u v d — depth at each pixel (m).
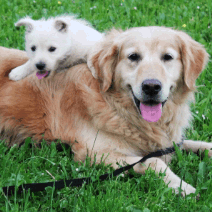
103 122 3.67
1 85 4.07
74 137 3.82
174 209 2.96
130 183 3.32
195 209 2.97
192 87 3.60
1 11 8.03
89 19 7.73
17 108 3.95
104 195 3.04
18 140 4.07
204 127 4.44
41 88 3.94
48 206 3.01
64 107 3.85
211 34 7.25
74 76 3.81
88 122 3.78
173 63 3.44
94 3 8.95
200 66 3.66
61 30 4.42
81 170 3.49
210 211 2.95
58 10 8.15
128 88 3.52
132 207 2.93
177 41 3.50
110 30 3.97
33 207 2.95
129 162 3.58
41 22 4.57
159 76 3.22
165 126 3.77
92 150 3.71
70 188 3.21
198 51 3.68
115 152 3.71
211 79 5.62
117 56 3.60
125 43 3.49
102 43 3.74
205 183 3.23
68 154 3.82
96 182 3.29
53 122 3.89
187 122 3.98
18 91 3.97
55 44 4.24
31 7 8.45
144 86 3.21
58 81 3.92
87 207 2.91
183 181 3.31
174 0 9.25
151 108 3.38
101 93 3.68
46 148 3.83
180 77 3.55
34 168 3.48
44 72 3.99
